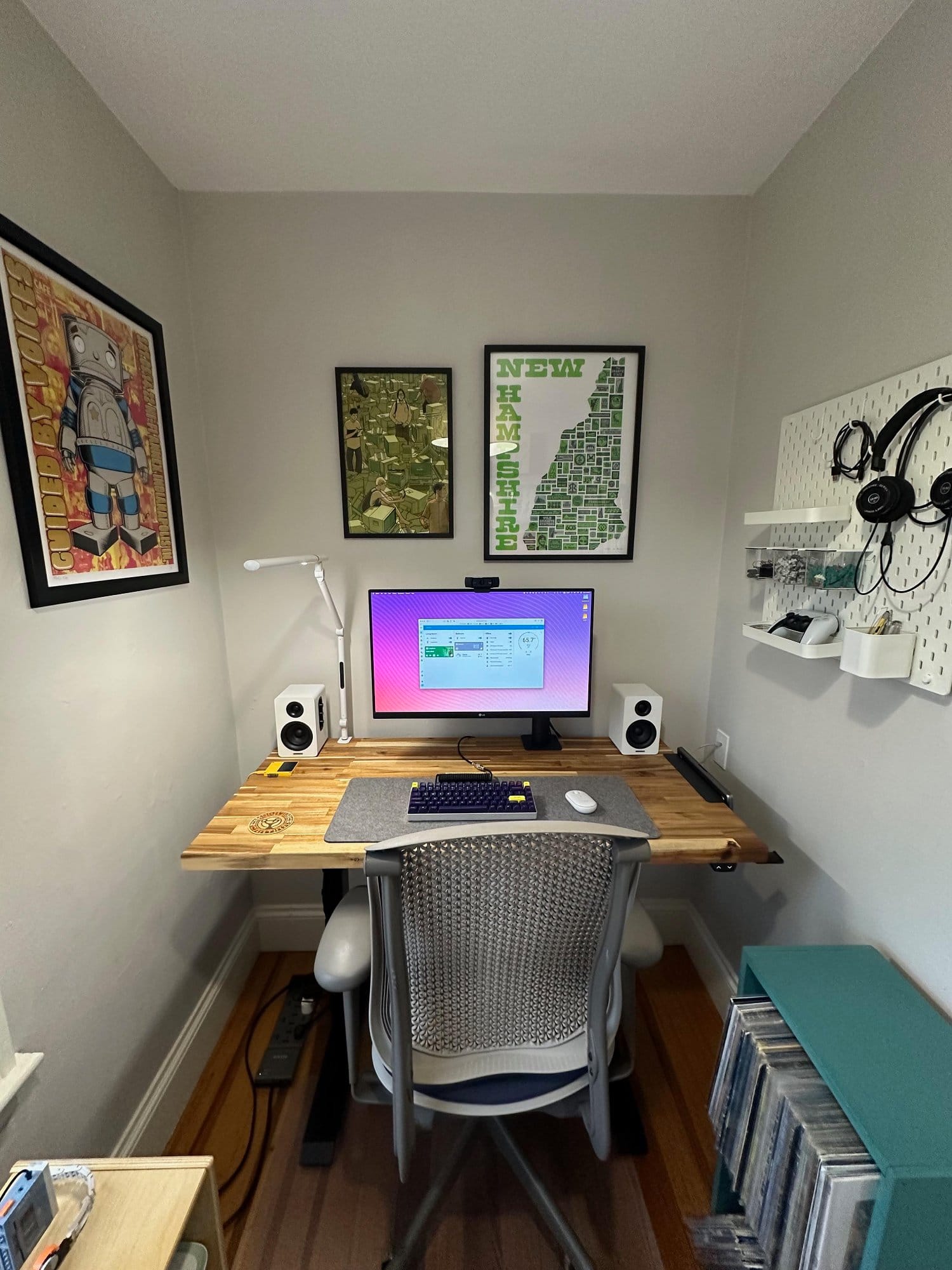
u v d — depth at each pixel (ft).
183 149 4.07
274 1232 3.44
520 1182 3.71
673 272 4.77
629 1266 3.26
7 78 2.76
